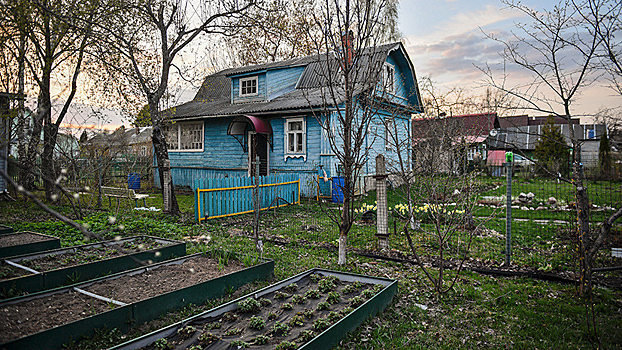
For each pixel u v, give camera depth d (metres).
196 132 19.97
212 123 19.22
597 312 4.51
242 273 5.17
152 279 5.06
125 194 11.89
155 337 3.46
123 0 11.38
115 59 12.45
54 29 12.51
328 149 15.12
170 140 21.12
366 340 3.81
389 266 6.44
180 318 4.14
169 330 3.60
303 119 15.81
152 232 8.70
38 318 3.74
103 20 11.62
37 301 4.16
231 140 18.53
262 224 10.10
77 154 13.32
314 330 3.71
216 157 19.11
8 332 3.38
